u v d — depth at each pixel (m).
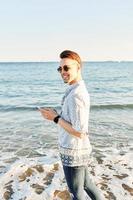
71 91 2.50
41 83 42.22
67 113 2.51
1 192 4.52
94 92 29.67
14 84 40.50
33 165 5.77
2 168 5.76
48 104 20.62
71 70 2.59
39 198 4.32
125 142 8.44
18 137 9.09
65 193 4.49
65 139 2.62
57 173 5.34
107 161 6.25
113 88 33.75
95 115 14.12
